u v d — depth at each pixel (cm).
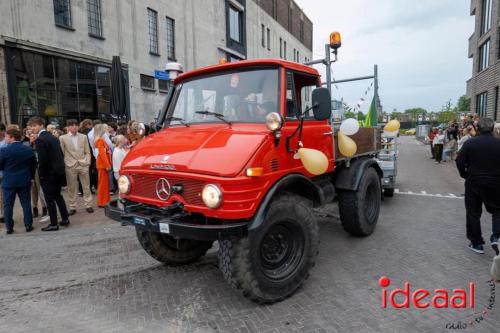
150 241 411
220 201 293
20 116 1120
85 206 751
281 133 343
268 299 334
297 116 391
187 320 320
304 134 390
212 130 361
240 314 328
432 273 407
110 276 420
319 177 450
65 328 314
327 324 308
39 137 590
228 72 401
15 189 591
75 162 699
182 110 421
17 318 332
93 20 1392
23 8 1115
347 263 440
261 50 2944
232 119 376
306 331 298
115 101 1082
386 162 783
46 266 453
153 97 1711
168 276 417
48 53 1196
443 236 541
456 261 441
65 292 382
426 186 1016
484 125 454
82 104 1350
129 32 1553
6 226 593
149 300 360
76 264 458
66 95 1285
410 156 2006
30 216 609
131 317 328
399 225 603
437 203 784
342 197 509
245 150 308
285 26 3581
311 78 428
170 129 408
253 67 388
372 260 448
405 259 450
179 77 437
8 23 1071
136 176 358
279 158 340
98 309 345
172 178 321
